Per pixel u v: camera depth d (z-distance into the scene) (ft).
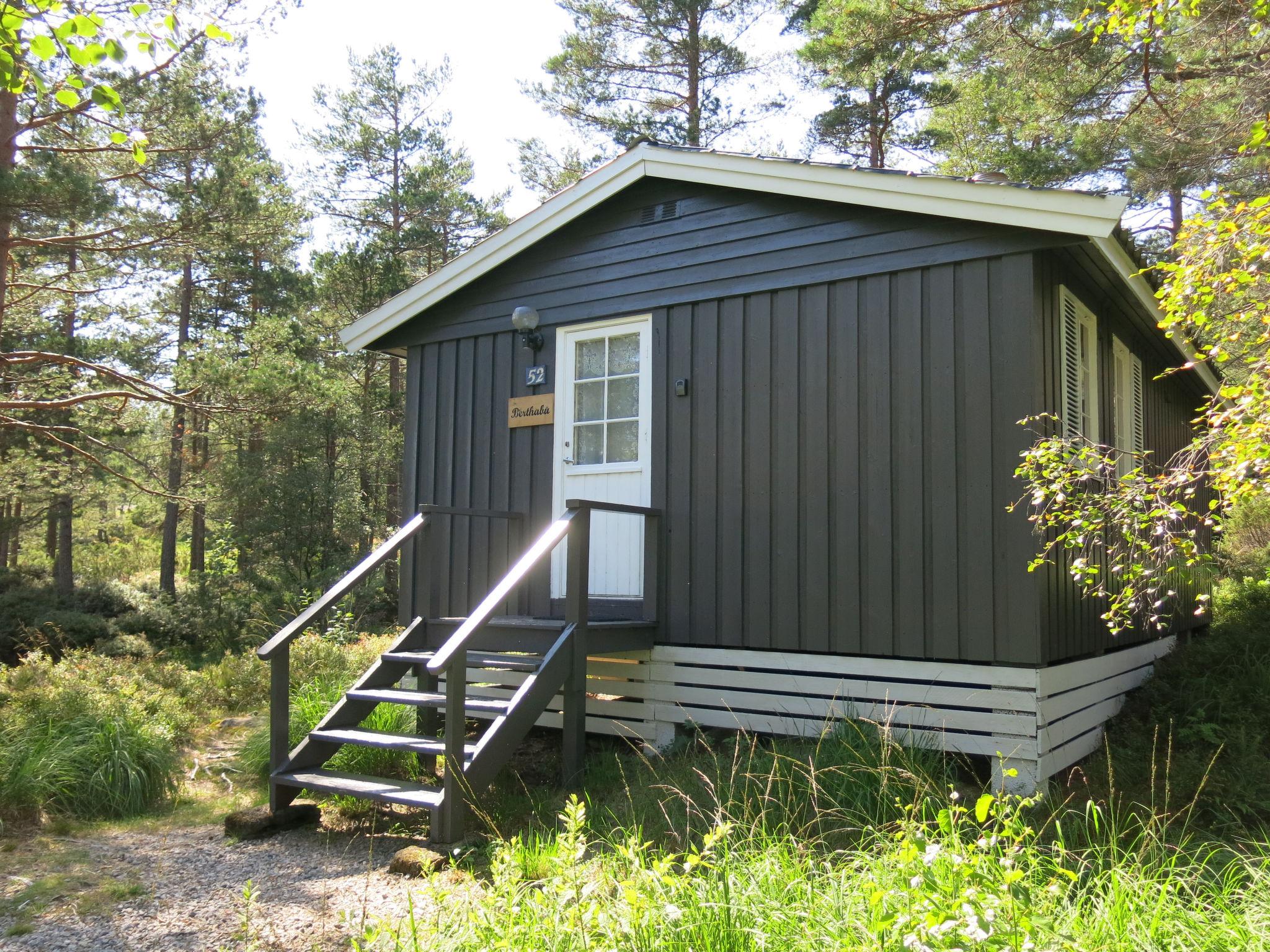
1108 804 15.65
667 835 14.84
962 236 18.43
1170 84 37.96
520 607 23.70
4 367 43.60
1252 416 12.14
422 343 26.45
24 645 45.52
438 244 77.97
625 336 23.07
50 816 17.84
